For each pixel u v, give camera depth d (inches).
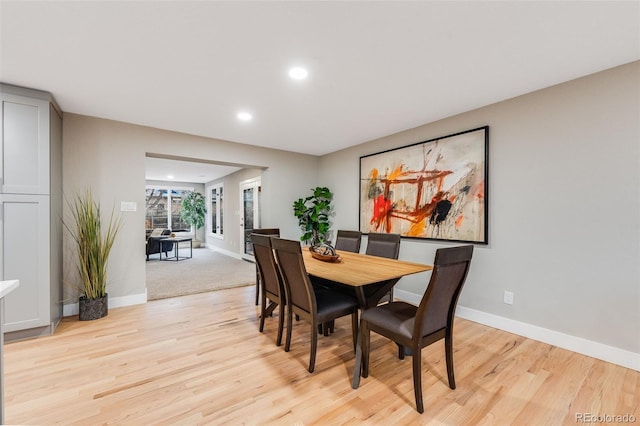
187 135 155.6
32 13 62.1
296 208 191.3
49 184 102.7
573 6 60.2
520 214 105.0
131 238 137.7
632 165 82.0
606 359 85.7
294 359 87.0
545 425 60.4
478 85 97.3
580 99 91.4
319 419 61.5
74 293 123.6
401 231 147.6
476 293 117.6
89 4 59.7
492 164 113.0
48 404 65.7
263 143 176.1
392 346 96.2
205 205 404.5
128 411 63.6
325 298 89.2
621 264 83.9
